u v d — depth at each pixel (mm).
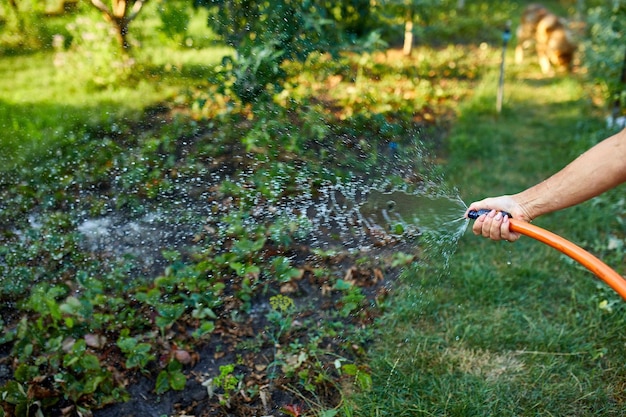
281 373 2973
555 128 6121
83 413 2691
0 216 3945
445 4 10242
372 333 3209
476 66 8094
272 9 3713
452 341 3182
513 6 11727
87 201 4059
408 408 2744
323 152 3725
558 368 3008
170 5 5078
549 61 8203
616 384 2920
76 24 5773
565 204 2148
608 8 7090
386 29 6664
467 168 5125
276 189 3670
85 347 2953
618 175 2031
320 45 3947
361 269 3611
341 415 2738
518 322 3326
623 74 5953
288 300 3170
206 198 3922
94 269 3521
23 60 5895
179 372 2879
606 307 3371
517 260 3879
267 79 3695
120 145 4555
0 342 3029
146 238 3721
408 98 6371
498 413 2748
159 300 3309
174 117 4691
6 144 4617
